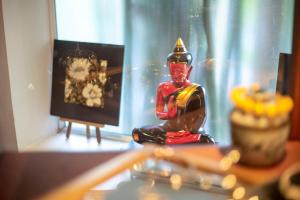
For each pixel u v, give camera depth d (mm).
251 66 1103
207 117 1051
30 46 1070
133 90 1235
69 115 1062
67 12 1195
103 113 1080
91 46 1113
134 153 625
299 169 504
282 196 485
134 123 1126
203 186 604
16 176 538
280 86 638
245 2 1109
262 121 495
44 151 621
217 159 581
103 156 612
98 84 1096
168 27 1230
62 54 1122
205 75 1148
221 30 1160
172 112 1086
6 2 984
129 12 1259
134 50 1284
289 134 548
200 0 1168
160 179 625
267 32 1090
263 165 520
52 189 517
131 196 597
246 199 553
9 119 965
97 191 555
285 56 657
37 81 1077
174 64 1101
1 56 1004
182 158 604
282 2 1034
